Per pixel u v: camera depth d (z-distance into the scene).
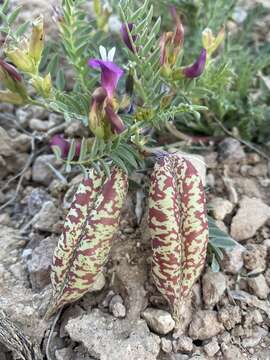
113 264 0.09
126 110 0.09
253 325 0.09
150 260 0.09
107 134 0.08
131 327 0.08
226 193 0.10
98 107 0.08
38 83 0.08
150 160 0.09
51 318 0.08
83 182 0.08
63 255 0.08
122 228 0.09
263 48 0.12
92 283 0.08
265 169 0.10
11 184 0.11
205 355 0.08
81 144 0.08
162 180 0.08
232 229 0.09
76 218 0.08
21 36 0.09
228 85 0.11
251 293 0.09
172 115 0.08
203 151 0.11
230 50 0.11
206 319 0.08
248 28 0.12
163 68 0.08
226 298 0.09
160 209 0.08
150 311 0.08
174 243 0.08
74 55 0.09
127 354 0.08
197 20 0.11
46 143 0.11
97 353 0.08
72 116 0.08
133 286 0.08
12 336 0.08
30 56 0.08
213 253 0.09
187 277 0.08
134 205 0.09
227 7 0.11
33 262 0.09
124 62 0.11
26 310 0.08
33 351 0.08
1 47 0.09
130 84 0.09
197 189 0.08
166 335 0.08
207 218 0.09
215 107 0.10
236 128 0.11
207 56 0.09
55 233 0.09
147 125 0.09
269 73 0.12
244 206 0.10
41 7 0.13
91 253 0.08
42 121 0.11
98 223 0.08
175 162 0.08
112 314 0.08
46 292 0.09
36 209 0.10
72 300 0.08
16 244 0.09
